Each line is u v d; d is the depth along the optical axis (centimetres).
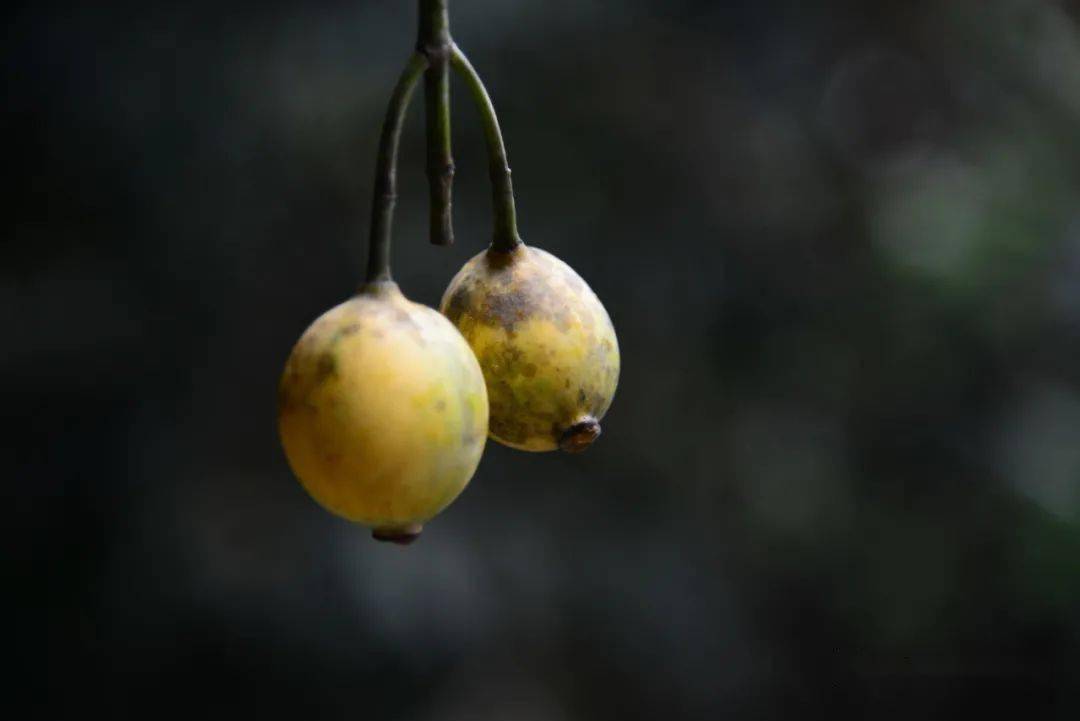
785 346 162
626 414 155
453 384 49
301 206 144
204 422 142
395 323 49
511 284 51
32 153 138
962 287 159
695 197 160
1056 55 171
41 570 136
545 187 151
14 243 139
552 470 150
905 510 163
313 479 49
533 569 144
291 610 135
